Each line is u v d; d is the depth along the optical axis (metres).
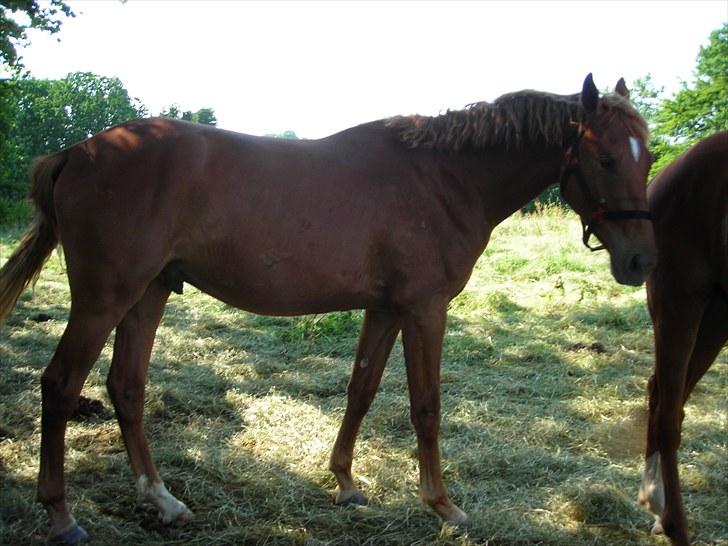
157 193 2.57
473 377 4.96
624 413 4.30
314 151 2.84
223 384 4.70
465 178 2.95
